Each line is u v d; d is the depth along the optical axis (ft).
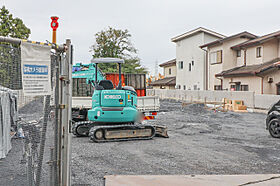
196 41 117.50
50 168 11.86
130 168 20.35
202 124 46.16
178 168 20.52
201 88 112.88
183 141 31.76
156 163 21.84
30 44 9.86
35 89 10.05
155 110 41.65
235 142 31.30
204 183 16.72
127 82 61.16
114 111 30.89
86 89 49.16
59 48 11.51
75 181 17.24
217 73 101.71
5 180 11.17
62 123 12.14
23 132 11.51
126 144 29.58
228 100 77.05
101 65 121.08
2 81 9.52
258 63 84.38
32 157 11.72
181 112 67.87
